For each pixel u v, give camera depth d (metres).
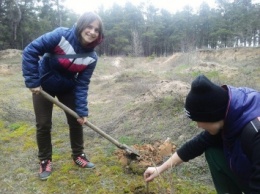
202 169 3.25
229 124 1.66
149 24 54.38
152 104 5.36
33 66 2.79
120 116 5.38
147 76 10.74
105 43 50.81
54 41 2.77
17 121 5.39
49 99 2.94
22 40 33.66
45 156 3.29
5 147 4.20
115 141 3.29
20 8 31.66
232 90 1.67
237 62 17.55
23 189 3.07
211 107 1.61
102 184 3.06
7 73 14.61
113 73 15.46
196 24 51.38
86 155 3.79
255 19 39.47
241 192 2.23
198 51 23.91
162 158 3.46
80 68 2.95
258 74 10.09
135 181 3.08
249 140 1.56
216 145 2.16
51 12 38.41
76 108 3.09
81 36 2.77
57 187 3.06
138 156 3.39
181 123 4.41
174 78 9.21
